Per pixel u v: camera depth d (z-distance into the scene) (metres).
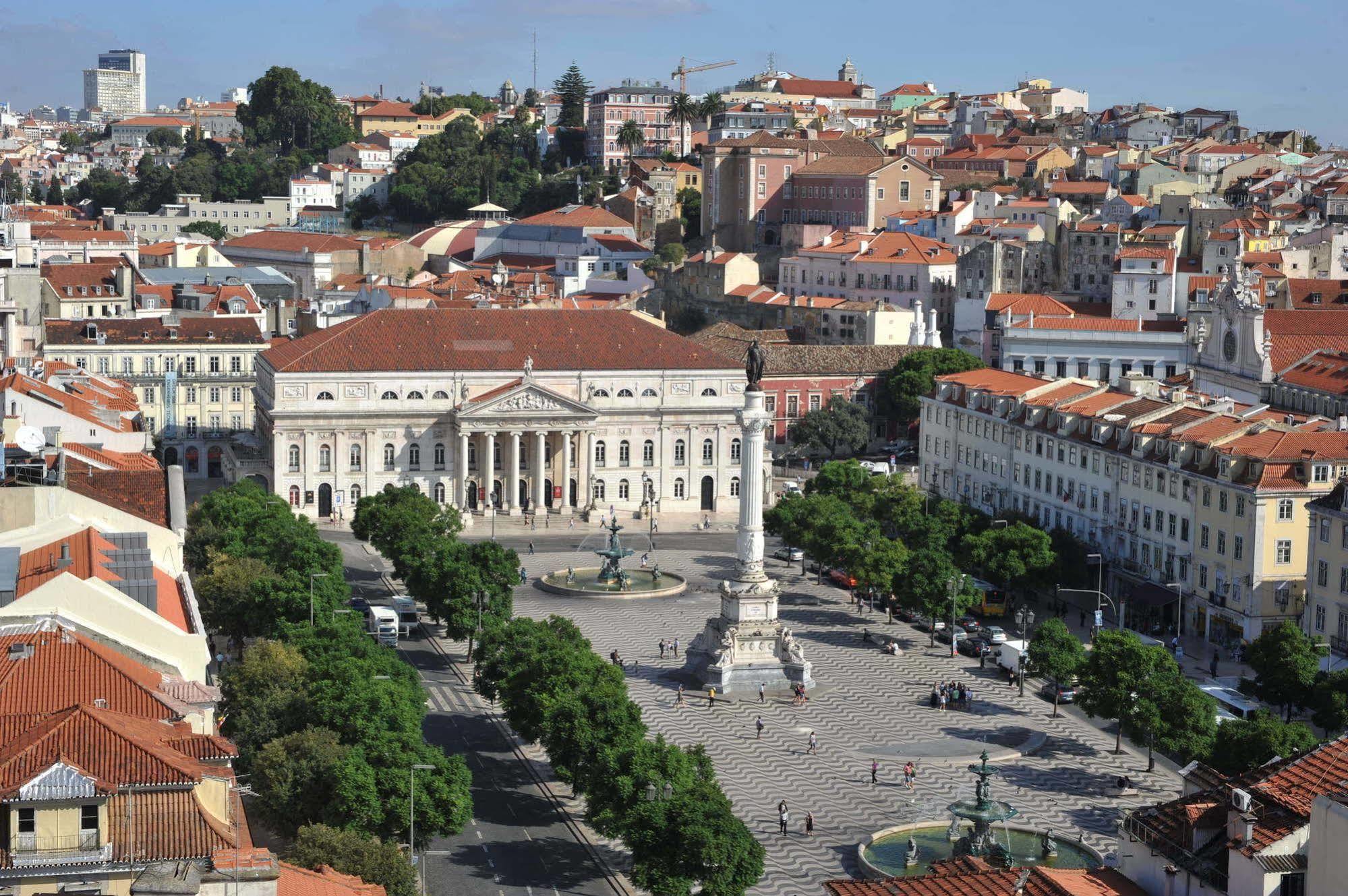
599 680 198.88
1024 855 174.62
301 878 106.00
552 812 189.00
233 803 116.19
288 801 153.00
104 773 107.50
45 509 167.62
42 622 130.88
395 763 159.00
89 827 106.12
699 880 153.75
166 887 92.75
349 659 178.50
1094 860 171.50
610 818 163.00
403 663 199.38
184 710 125.50
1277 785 109.12
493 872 169.62
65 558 143.00
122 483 186.00
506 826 183.88
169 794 108.38
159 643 140.88
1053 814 189.75
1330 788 107.38
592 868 172.12
